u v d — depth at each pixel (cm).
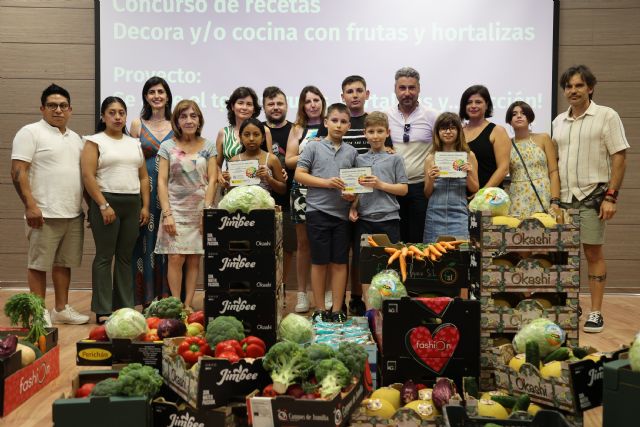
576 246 343
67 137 546
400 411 283
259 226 333
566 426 250
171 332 341
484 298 345
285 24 707
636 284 710
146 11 704
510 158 543
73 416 270
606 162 531
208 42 708
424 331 326
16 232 711
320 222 502
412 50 706
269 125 604
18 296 389
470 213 368
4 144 708
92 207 548
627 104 705
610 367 271
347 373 284
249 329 336
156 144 582
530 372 303
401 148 542
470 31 703
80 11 705
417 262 353
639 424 262
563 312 346
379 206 498
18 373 348
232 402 299
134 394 277
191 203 555
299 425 272
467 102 526
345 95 552
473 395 308
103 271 552
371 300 346
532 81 704
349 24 706
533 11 700
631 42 701
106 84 707
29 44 705
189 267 567
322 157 502
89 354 337
